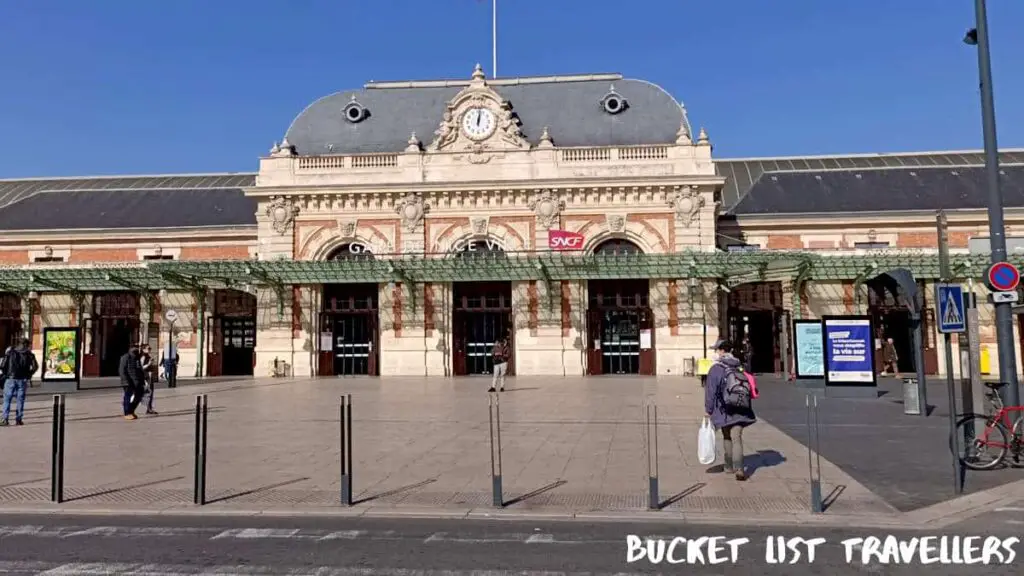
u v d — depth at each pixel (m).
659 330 32.56
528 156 33.53
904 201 37.91
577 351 32.62
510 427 14.74
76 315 36.44
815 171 41.47
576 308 32.91
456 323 33.91
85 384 29.64
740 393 9.86
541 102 36.50
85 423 16.30
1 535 7.55
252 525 7.90
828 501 8.66
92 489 9.57
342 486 8.71
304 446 12.70
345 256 34.34
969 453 10.53
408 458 11.48
